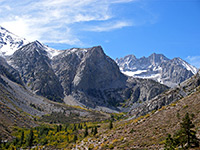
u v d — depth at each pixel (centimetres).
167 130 4834
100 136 7475
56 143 10550
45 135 12762
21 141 10781
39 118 18988
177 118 5247
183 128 3538
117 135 6438
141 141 4869
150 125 5809
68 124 17988
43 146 10300
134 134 5706
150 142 4525
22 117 15712
